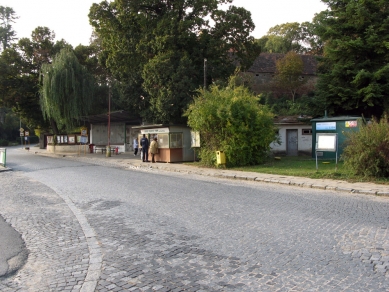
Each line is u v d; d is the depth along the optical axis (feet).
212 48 88.22
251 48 97.25
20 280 16.28
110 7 98.99
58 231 24.17
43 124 146.10
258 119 63.26
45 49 123.03
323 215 26.71
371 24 74.23
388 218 25.49
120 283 15.49
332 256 17.89
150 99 92.48
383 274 15.55
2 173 62.03
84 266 17.74
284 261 17.44
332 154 70.33
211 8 90.89
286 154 93.76
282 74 134.41
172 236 22.26
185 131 76.54
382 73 71.26
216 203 32.12
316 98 80.64
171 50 86.48
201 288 14.74
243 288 14.60
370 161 43.60
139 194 37.63
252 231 22.76
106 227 24.86
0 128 264.93
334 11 78.69
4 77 117.70
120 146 119.14
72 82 106.22
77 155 108.99
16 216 28.60
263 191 39.01
